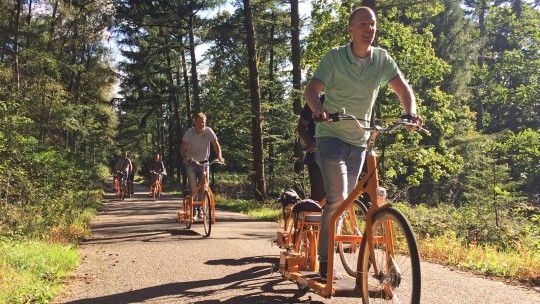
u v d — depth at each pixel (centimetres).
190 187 952
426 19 2973
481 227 977
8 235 750
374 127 365
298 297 470
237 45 2823
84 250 755
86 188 1617
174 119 4291
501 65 2794
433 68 2106
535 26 2620
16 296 454
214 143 952
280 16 2714
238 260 652
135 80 3638
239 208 1725
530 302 447
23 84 2162
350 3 1845
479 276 563
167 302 457
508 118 3603
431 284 513
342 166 411
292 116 2023
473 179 1252
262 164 1989
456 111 2344
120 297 477
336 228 423
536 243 847
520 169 2439
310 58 2100
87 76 3534
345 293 388
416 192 2362
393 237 348
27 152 1123
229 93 3122
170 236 903
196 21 2798
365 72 411
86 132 2841
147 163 6081
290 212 576
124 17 2564
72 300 470
